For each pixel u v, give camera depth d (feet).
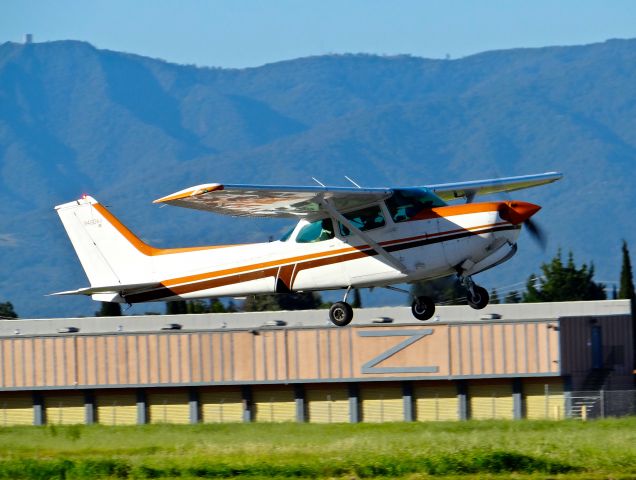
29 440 275.59
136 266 286.66
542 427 286.87
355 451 205.87
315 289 254.47
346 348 445.78
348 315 252.62
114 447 246.47
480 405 437.17
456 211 238.48
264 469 190.60
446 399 438.81
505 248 239.71
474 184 269.23
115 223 290.15
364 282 246.27
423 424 324.39
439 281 257.34
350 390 446.19
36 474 197.06
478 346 435.12
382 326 443.32
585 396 400.06
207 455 214.48
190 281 275.59
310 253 252.83
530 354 431.43
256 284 262.67
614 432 244.63
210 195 226.17
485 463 188.75
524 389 434.71
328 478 186.09
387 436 254.68
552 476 183.93
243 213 245.65
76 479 193.98
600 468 187.62
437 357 437.17
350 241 246.88
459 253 236.43
